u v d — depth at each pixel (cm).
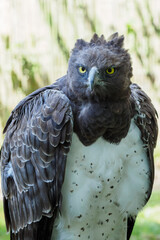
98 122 840
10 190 922
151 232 1366
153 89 2170
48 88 914
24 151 877
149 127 923
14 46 2150
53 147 849
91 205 904
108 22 2134
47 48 2142
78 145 862
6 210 951
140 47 2161
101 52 825
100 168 876
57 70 2139
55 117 847
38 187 866
